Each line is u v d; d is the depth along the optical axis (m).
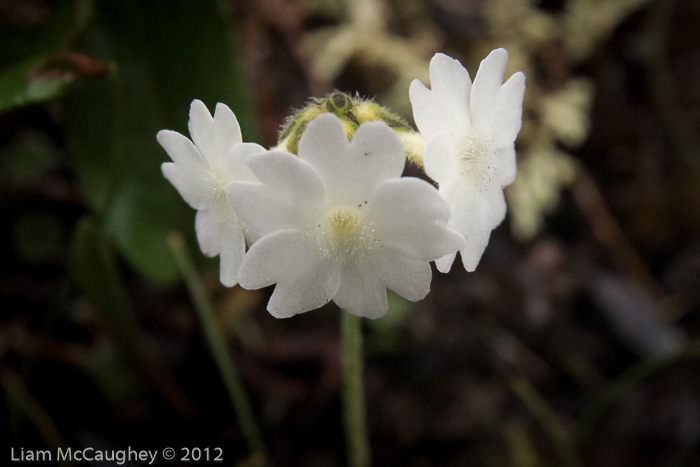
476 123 0.09
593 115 0.17
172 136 0.09
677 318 0.15
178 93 0.12
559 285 0.15
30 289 0.14
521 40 0.16
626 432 0.14
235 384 0.12
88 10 0.12
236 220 0.09
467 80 0.09
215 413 0.14
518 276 0.15
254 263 0.08
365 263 0.09
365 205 0.08
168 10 0.12
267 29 0.15
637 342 0.15
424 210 0.08
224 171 0.09
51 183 0.14
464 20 0.16
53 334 0.13
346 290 0.09
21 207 0.14
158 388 0.13
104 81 0.12
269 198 0.08
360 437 0.11
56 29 0.12
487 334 0.14
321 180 0.08
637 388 0.14
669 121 0.17
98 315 0.12
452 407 0.14
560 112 0.16
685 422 0.14
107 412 0.13
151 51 0.12
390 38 0.16
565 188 0.16
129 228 0.12
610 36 0.17
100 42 0.12
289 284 0.09
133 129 0.12
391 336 0.14
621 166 0.17
